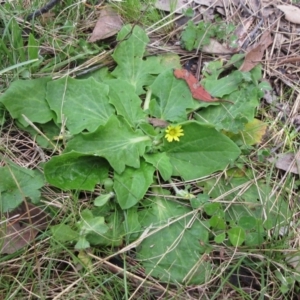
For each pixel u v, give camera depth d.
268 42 0.50
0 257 0.36
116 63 0.46
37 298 0.36
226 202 0.40
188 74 0.44
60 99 0.41
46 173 0.38
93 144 0.40
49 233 0.37
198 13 0.51
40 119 0.40
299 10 0.52
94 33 0.47
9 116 0.41
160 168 0.40
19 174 0.38
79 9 0.48
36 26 0.47
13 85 0.40
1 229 0.36
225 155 0.41
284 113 0.46
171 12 0.49
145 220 0.39
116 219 0.38
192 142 0.41
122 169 0.39
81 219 0.37
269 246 0.38
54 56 0.46
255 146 0.44
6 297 0.34
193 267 0.37
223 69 0.47
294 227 0.40
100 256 0.37
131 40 0.46
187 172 0.41
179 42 0.48
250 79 0.44
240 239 0.37
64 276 0.36
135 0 0.48
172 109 0.43
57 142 0.40
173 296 0.36
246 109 0.44
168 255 0.38
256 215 0.40
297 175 0.43
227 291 0.38
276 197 0.41
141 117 0.42
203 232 0.39
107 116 0.41
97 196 0.39
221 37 0.49
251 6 0.52
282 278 0.37
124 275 0.35
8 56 0.43
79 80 0.42
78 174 0.39
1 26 0.46
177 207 0.40
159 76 0.44
